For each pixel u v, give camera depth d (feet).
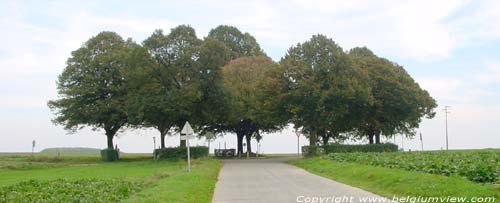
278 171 131.75
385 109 229.66
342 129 225.56
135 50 211.41
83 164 214.48
